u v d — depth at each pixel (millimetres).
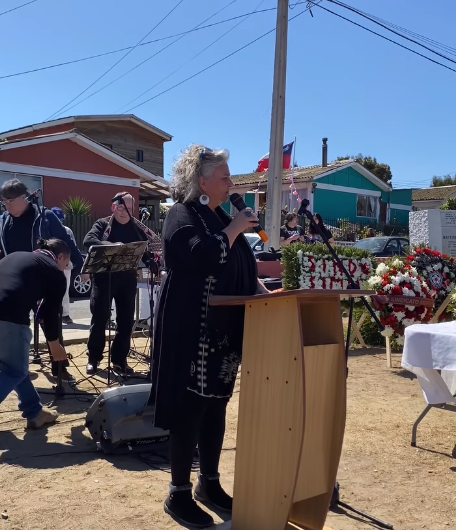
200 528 2727
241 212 2576
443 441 4090
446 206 26828
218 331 2617
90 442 3967
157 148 28000
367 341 7668
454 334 3719
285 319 2396
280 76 11188
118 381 5523
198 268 2514
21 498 3074
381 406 4902
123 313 5672
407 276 6578
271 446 2443
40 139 16688
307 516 2607
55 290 4066
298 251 7266
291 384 2365
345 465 3631
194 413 2674
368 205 31422
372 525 2867
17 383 3973
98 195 18219
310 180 27359
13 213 5277
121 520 2828
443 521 2949
